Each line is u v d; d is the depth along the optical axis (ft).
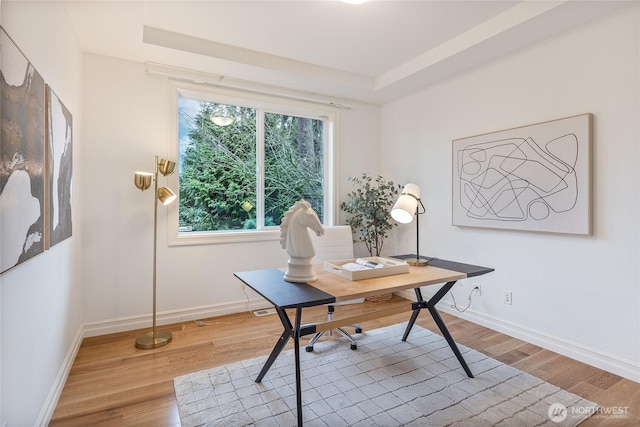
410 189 7.59
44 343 5.50
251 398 6.36
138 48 8.79
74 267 8.02
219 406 6.11
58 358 6.45
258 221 12.03
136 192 9.66
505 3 7.54
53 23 6.01
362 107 13.67
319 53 10.07
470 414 5.84
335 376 7.15
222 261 11.00
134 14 7.25
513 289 9.20
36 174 4.84
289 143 12.69
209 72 10.33
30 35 4.80
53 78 5.98
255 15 7.96
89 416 5.83
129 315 9.66
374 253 13.82
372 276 6.81
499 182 9.32
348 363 7.73
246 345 8.73
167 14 7.89
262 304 11.68
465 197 10.33
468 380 6.95
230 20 8.18
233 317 10.82
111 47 8.75
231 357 8.05
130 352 8.26
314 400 6.29
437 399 6.29
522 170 8.75
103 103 9.20
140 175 8.68
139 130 9.68
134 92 9.59
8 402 4.02
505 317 9.43
